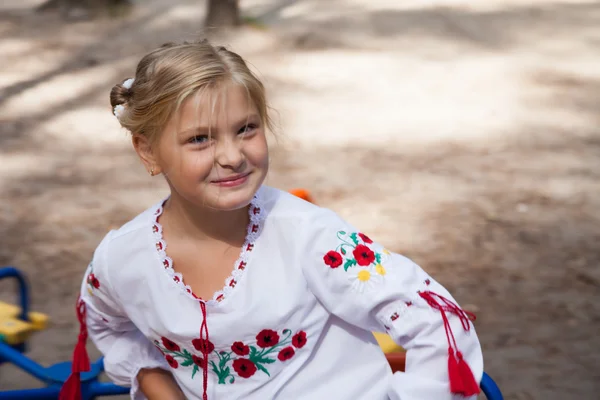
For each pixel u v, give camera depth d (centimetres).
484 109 722
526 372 310
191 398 165
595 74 855
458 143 619
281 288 152
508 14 1246
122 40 1048
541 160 573
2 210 481
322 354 158
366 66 900
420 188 515
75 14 1209
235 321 151
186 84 140
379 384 160
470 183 524
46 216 472
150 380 175
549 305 362
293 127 662
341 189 513
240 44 983
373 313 153
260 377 156
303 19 1198
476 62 919
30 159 585
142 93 147
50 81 839
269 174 542
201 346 154
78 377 184
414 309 149
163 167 150
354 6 1338
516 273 394
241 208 155
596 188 514
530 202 489
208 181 145
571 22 1173
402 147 609
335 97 766
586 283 383
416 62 921
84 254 419
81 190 519
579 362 317
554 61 920
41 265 405
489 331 340
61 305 364
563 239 434
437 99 760
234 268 154
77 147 617
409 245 426
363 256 151
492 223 455
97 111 723
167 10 1255
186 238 158
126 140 631
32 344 329
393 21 1189
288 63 909
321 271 151
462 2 1373
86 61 932
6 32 1106
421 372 150
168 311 156
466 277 389
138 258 160
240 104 143
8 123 684
